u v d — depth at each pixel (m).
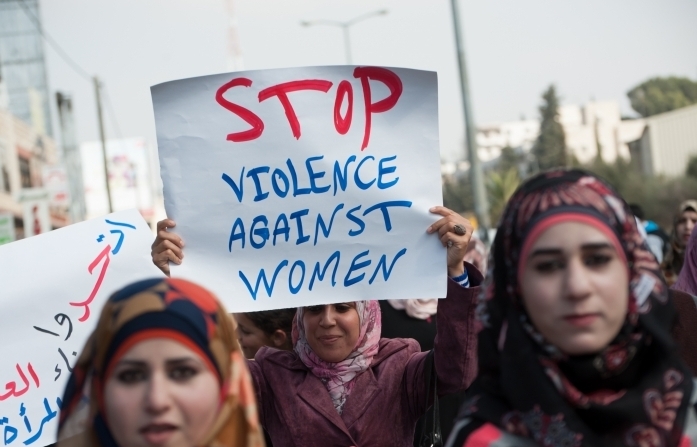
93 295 3.43
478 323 2.11
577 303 1.91
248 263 3.05
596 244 1.92
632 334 1.97
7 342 3.32
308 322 3.06
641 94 74.50
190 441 1.78
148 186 54.78
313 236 3.05
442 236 2.98
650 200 52.84
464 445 1.99
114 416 1.77
